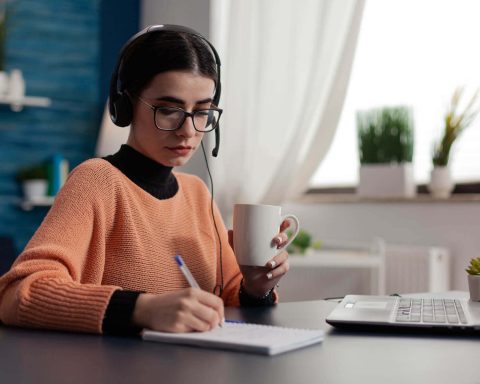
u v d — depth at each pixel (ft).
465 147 10.10
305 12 10.25
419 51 10.68
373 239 10.76
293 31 10.34
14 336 3.28
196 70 4.30
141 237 4.56
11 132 13.48
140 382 2.39
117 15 14.26
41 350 2.95
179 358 2.79
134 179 4.66
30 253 3.75
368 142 10.71
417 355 2.98
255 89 10.90
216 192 11.50
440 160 9.96
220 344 2.98
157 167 4.69
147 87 4.34
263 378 2.48
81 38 14.02
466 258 9.57
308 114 10.07
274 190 10.55
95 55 14.11
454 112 9.90
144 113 4.41
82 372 2.54
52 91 13.82
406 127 10.45
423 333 3.52
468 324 3.43
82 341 3.16
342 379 2.51
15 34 13.56
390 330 3.55
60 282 3.54
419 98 10.70
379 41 11.27
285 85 10.49
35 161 13.66
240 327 3.37
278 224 4.39
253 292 4.65
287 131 10.50
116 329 3.36
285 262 4.59
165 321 3.21
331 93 9.98
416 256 9.64
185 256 4.83
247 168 11.05
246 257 4.35
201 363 2.70
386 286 10.00
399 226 10.43
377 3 11.29
